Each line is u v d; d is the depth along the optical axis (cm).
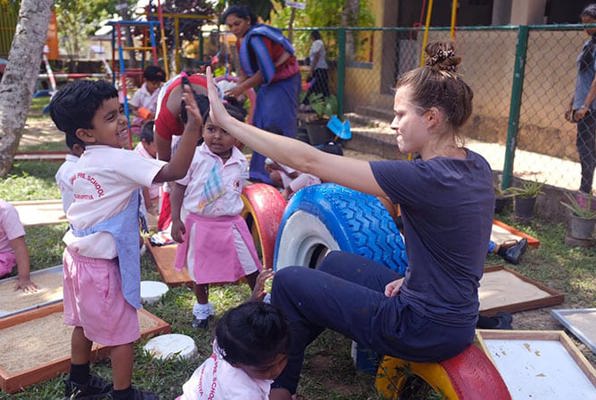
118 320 269
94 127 256
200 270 359
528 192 584
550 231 568
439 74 232
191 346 336
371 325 244
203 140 357
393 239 317
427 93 229
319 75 1088
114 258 266
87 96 251
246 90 612
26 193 649
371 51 1168
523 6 843
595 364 338
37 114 1321
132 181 258
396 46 1108
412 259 238
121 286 267
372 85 1152
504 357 311
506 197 611
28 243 504
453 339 236
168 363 321
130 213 268
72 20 2233
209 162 353
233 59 1114
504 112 892
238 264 370
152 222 552
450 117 231
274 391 259
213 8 1112
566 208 589
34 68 730
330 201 331
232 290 420
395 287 267
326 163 231
